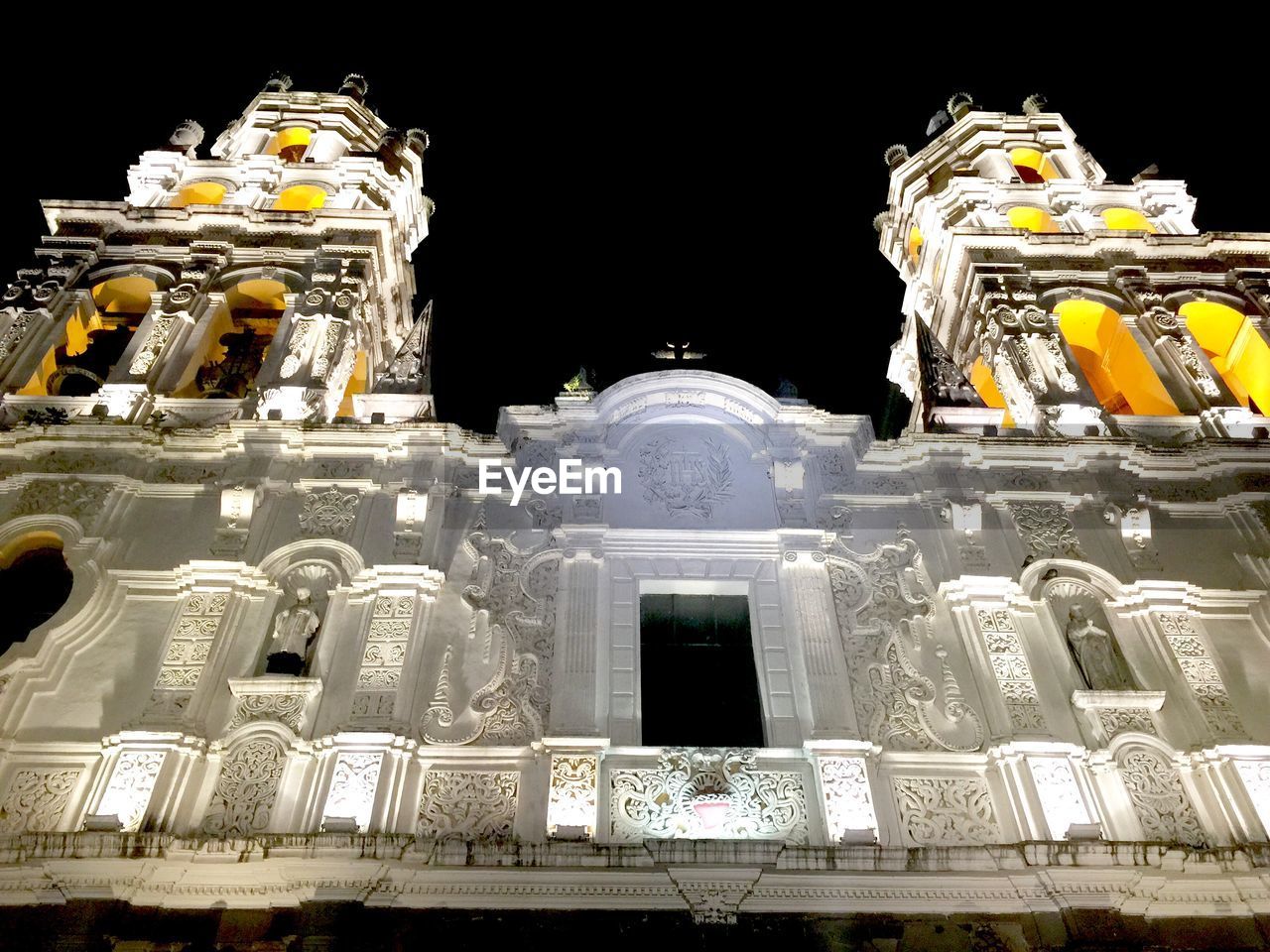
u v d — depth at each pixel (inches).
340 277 900.0
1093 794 581.0
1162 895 528.1
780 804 569.3
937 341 900.0
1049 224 1087.6
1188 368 874.8
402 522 690.2
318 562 668.7
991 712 612.7
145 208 947.3
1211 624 677.9
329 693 602.5
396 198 1078.4
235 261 919.7
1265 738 611.8
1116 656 655.1
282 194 1084.5
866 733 605.6
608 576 677.9
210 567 650.8
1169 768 595.5
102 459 722.8
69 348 884.6
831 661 630.5
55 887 505.7
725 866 514.6
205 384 879.7
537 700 611.5
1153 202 1074.7
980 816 574.2
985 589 673.6
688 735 620.4
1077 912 514.3
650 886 514.9
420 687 614.9
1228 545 727.1
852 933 510.6
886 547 706.8
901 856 527.5
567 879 514.6
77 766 569.0
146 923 498.3
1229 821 571.5
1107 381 986.7
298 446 736.3
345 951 488.7
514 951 498.6
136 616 639.8
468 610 659.4
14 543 681.6
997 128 1171.3
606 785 572.1
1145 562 706.2
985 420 828.0
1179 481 768.9
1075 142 1197.1
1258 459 770.8
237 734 577.6
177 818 542.6
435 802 564.4
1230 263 977.5
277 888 508.7
